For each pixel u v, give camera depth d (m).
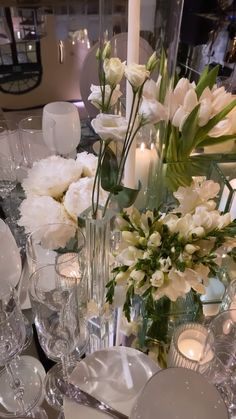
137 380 0.56
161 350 0.68
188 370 0.40
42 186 0.66
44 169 0.68
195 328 0.64
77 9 1.63
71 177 0.66
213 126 0.72
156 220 0.53
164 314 0.64
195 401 0.37
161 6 0.50
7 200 0.94
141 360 0.59
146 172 0.67
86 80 1.10
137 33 0.48
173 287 0.49
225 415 0.36
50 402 0.62
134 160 0.55
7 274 0.66
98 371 0.57
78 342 0.61
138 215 0.54
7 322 0.53
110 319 0.67
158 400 0.37
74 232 0.61
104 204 0.55
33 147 1.03
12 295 0.57
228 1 1.35
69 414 0.53
